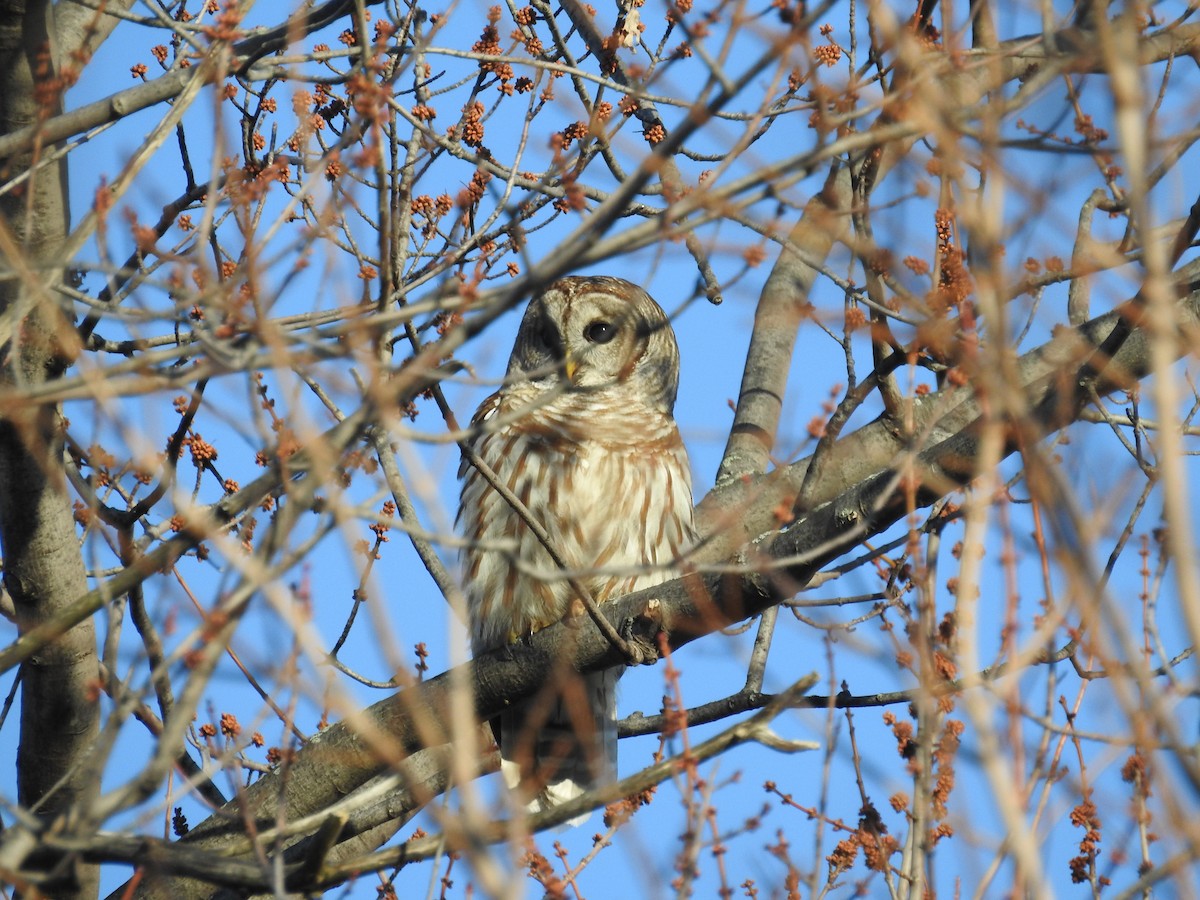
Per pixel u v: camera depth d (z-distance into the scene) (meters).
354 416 7.96
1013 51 8.73
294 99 10.73
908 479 9.27
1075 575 6.79
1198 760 7.52
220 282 10.28
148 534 12.56
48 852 8.66
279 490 11.02
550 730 14.06
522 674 12.26
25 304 9.22
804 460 14.62
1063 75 9.16
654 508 14.73
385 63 12.45
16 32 11.51
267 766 12.62
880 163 10.67
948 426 13.62
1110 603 6.87
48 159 10.69
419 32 12.96
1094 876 10.68
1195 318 11.98
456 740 6.87
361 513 7.52
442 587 13.05
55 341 11.45
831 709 9.88
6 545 12.22
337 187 10.18
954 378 9.43
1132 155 6.53
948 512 11.25
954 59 8.91
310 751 12.04
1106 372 9.99
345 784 12.03
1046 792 9.45
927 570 9.99
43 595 12.33
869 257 9.70
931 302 9.40
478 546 7.57
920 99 7.66
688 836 9.04
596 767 13.77
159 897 12.08
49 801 12.95
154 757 7.58
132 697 7.67
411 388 8.77
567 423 14.91
